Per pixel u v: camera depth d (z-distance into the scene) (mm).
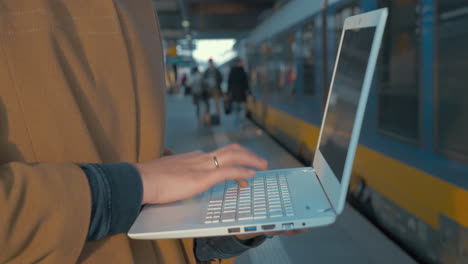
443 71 2746
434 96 2859
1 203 525
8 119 660
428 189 2951
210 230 764
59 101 680
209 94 12141
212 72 12047
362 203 4133
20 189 543
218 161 810
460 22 2555
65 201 568
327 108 1216
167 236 755
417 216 3121
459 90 2576
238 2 26859
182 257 856
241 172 782
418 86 3055
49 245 558
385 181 3641
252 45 11930
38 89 669
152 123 815
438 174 2826
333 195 849
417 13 3068
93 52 742
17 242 537
